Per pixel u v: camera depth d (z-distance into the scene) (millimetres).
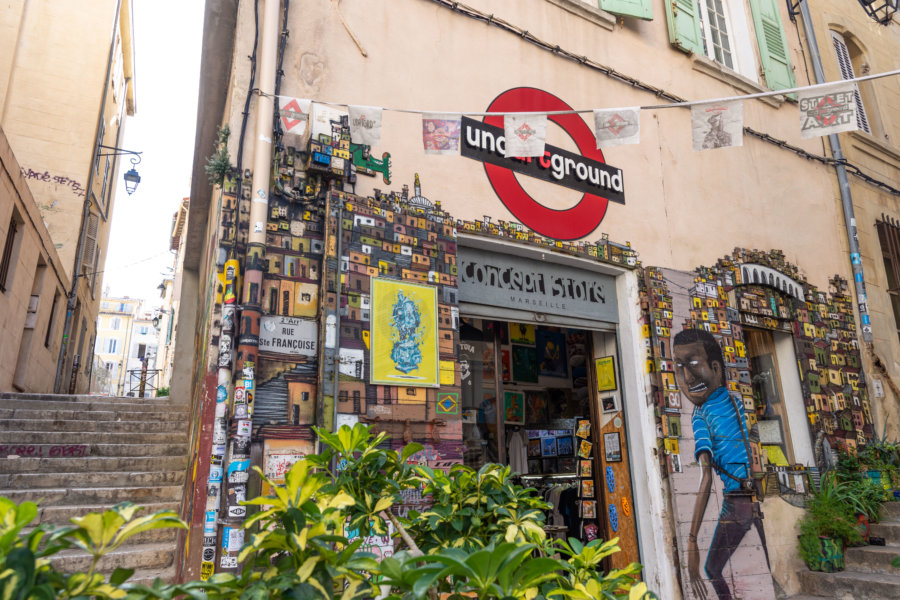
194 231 7543
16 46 12250
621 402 5703
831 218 8016
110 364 56312
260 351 3713
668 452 5371
